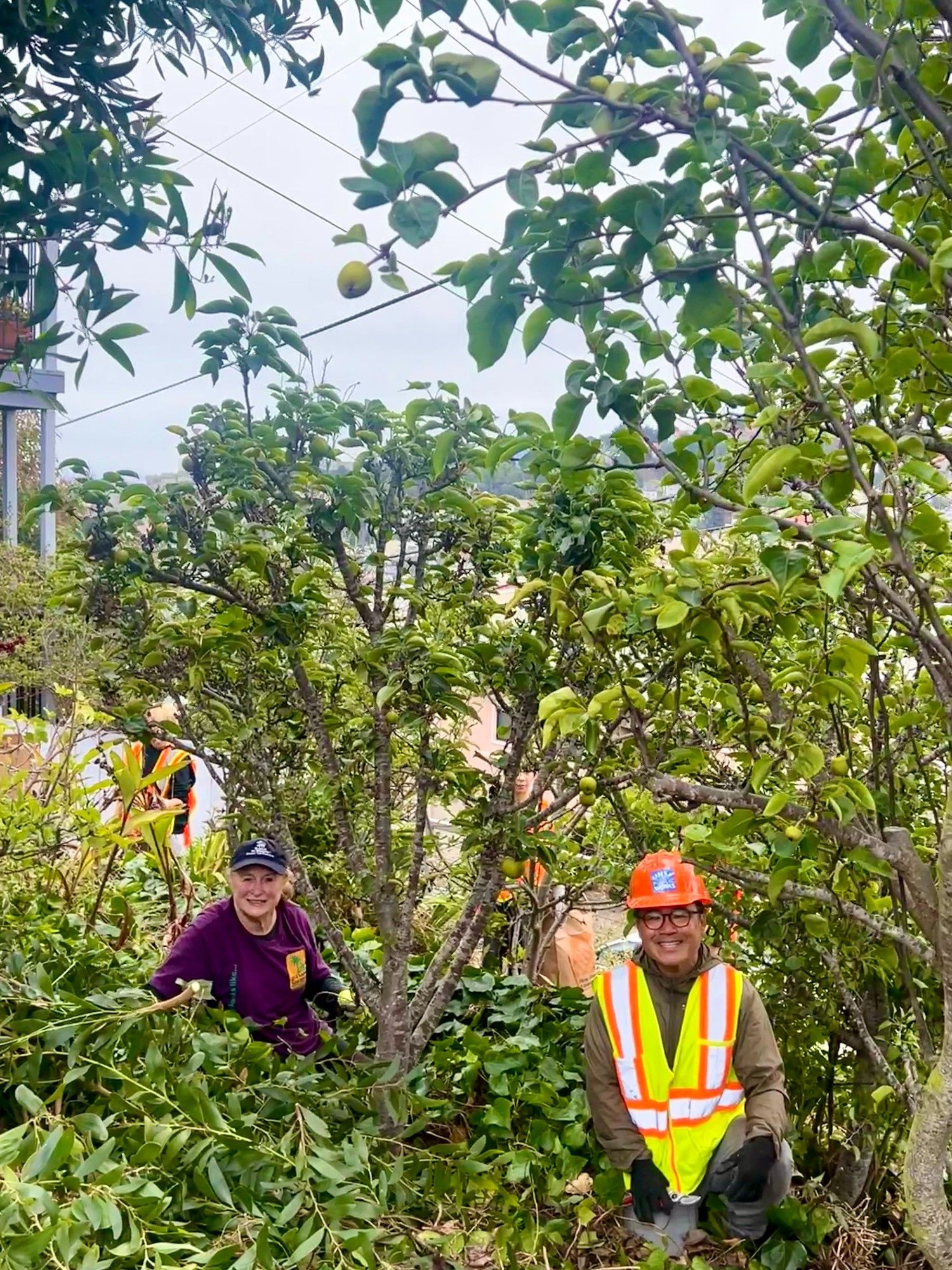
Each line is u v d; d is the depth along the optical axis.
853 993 2.95
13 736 4.49
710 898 2.99
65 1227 1.83
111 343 1.82
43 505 2.90
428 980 3.23
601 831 4.13
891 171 2.08
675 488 3.10
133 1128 2.37
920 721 2.65
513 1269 2.52
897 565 1.72
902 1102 2.75
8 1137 2.06
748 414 2.35
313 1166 2.38
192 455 2.89
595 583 2.46
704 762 2.84
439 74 1.32
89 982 3.10
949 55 1.81
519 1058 3.22
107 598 2.94
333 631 3.37
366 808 3.56
